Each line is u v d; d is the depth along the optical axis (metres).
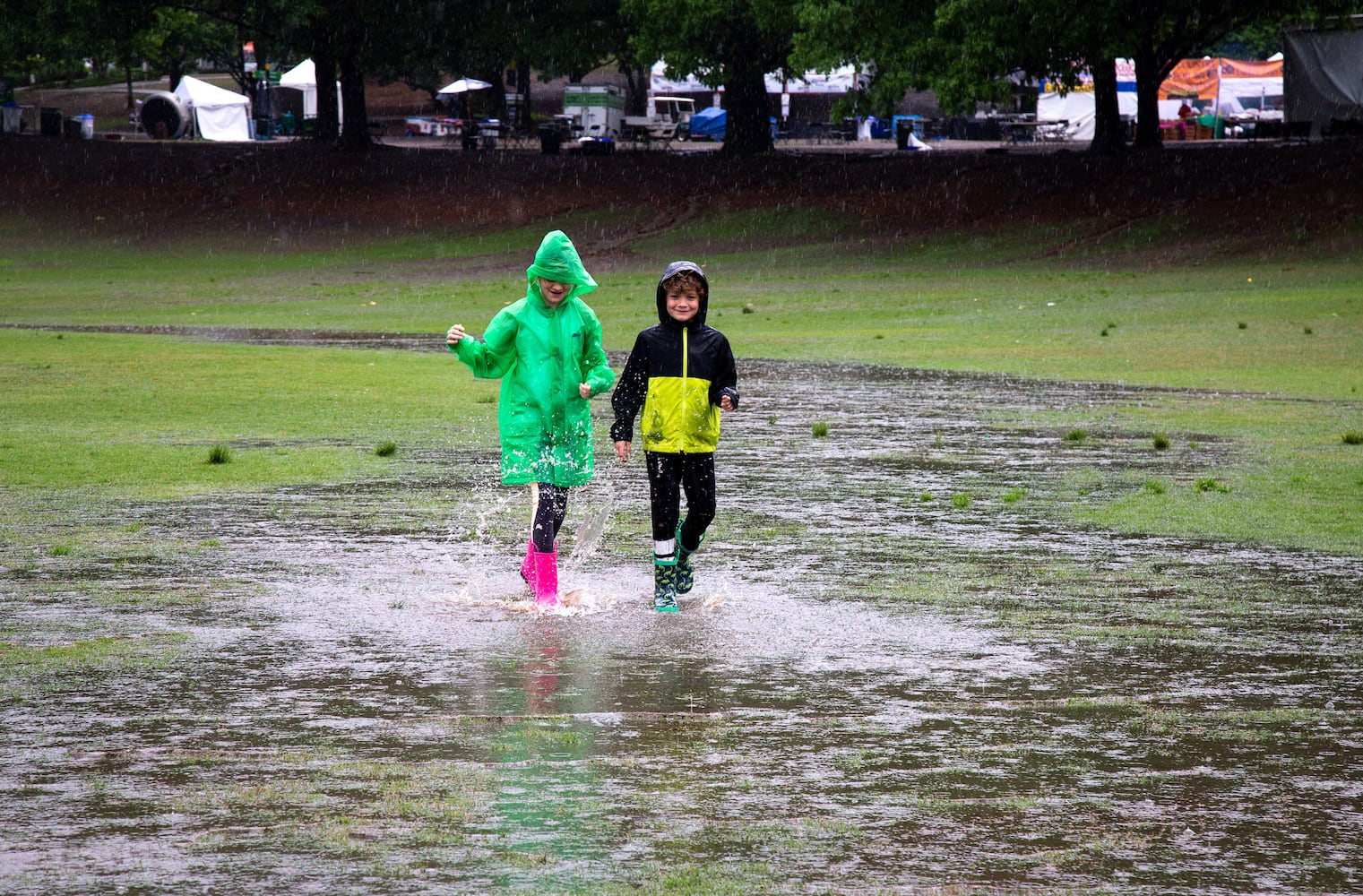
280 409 26.98
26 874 6.63
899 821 7.39
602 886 6.51
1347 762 8.36
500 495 18.36
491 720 9.16
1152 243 70.00
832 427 24.89
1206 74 140.50
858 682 10.09
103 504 17.52
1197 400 28.50
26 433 23.66
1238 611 12.23
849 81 138.25
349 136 102.56
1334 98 88.69
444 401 28.31
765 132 100.25
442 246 84.06
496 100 144.00
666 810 7.53
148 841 7.05
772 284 65.00
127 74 148.25
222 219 91.50
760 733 8.91
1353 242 64.88
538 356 12.94
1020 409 27.20
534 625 11.85
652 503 12.63
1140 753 8.54
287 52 104.12
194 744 8.66
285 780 7.97
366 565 14.17
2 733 8.85
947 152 93.31
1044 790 7.87
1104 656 10.78
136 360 36.28
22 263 79.69
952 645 11.12
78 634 11.34
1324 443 22.52
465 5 99.88
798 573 13.90
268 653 10.84
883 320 49.00
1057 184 80.69
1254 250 66.00
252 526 16.17
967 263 70.31
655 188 92.19
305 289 66.19
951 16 72.31
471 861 6.80
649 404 12.72
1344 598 12.73
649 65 97.06
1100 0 70.44
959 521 16.56
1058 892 6.50
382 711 9.38
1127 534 15.76
